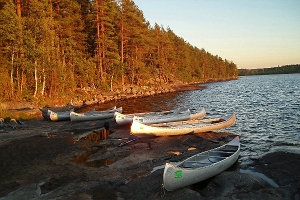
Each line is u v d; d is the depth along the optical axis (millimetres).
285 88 55281
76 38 40625
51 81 30266
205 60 120562
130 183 7977
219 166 8555
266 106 27719
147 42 57531
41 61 27781
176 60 82188
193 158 8953
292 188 7355
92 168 9500
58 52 32906
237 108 27406
